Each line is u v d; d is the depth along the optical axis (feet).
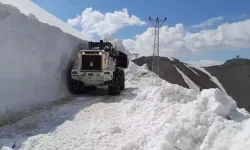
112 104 30.83
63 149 16.30
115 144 17.03
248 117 16.52
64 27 52.39
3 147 15.64
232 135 13.74
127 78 63.52
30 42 29.30
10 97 24.80
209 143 13.62
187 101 24.66
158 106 22.90
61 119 23.39
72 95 39.32
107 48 43.45
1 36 24.08
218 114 16.03
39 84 31.01
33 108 27.55
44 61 32.65
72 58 42.73
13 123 21.86
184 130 14.83
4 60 24.29
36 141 17.44
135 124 20.88
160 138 15.93
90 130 19.93
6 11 25.50
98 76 38.55
